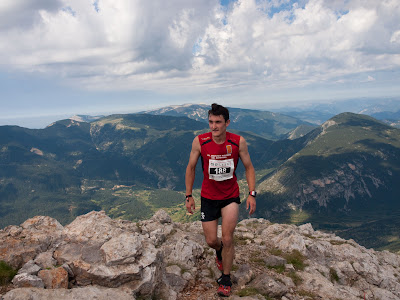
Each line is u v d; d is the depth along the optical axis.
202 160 5.24
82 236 5.58
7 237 5.50
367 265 9.04
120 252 4.94
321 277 7.41
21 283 4.27
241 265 7.27
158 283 5.27
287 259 8.23
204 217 5.45
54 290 4.04
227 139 5.03
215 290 5.82
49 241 5.57
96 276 4.62
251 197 5.20
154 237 8.52
